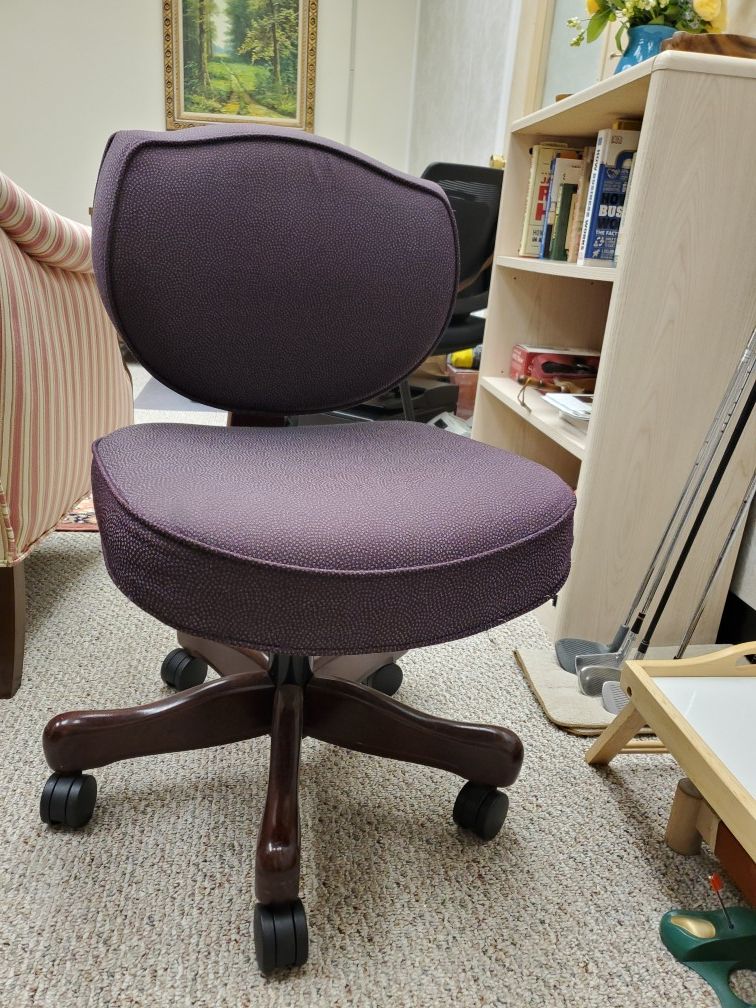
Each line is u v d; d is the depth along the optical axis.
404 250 1.01
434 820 0.93
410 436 0.92
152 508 0.59
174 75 4.26
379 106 4.56
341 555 0.56
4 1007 0.66
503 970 0.73
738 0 1.42
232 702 0.86
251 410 1.03
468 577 0.60
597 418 1.22
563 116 1.51
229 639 0.57
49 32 4.15
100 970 0.70
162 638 1.31
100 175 0.88
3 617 1.08
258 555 0.55
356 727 0.88
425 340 1.07
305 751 1.04
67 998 0.67
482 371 1.96
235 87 4.35
